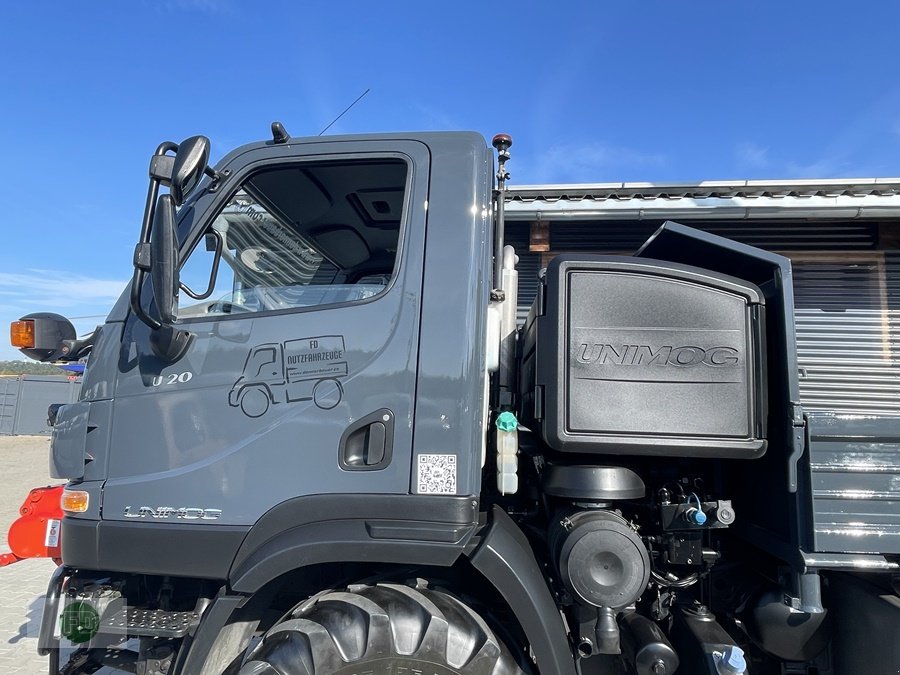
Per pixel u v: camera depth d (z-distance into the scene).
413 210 2.22
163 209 1.98
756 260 2.22
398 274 2.17
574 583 2.04
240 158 2.40
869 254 4.52
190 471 2.13
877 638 2.04
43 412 21.06
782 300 2.13
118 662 2.30
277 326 2.18
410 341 2.10
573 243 4.67
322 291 2.28
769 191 4.17
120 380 2.24
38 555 2.47
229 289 2.37
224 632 2.09
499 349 2.48
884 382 4.41
